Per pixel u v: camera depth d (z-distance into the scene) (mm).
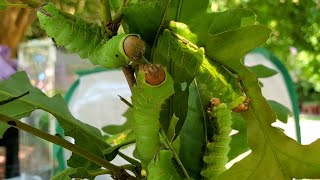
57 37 169
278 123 305
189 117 214
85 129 232
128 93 336
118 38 158
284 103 311
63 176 209
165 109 203
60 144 191
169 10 189
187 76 197
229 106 187
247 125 190
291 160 191
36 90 243
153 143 179
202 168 210
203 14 188
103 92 336
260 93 185
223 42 180
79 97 337
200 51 177
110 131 305
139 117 174
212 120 210
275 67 312
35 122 378
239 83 185
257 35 179
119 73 336
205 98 213
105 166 198
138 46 155
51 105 238
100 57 166
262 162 192
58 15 168
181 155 212
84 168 204
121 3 196
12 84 243
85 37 170
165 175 172
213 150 206
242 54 180
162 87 164
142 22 185
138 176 213
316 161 190
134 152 244
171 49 186
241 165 191
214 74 185
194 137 212
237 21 190
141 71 162
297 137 303
